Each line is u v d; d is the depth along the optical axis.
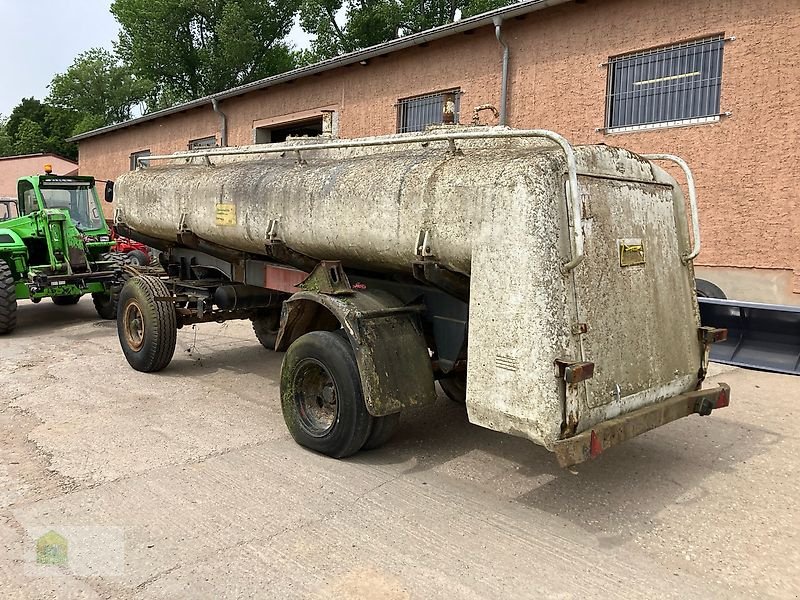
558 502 3.77
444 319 4.38
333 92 14.20
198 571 3.00
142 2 33.94
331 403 4.43
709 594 2.87
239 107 17.02
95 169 24.19
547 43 10.18
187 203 6.10
